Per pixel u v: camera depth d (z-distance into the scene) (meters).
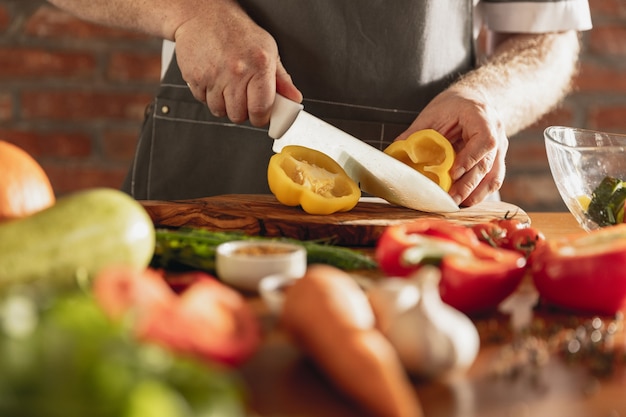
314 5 1.40
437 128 1.28
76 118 2.27
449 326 0.56
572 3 1.57
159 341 0.47
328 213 1.12
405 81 1.44
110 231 0.67
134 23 1.35
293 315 0.55
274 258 0.75
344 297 0.54
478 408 0.53
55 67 2.24
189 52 1.27
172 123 1.48
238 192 1.46
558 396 0.55
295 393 0.54
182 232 0.85
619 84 2.32
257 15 1.41
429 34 1.43
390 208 1.20
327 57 1.42
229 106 1.25
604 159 1.07
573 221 1.28
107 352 0.36
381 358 0.49
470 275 0.69
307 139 1.22
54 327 0.37
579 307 0.73
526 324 0.70
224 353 0.50
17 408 0.35
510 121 1.46
